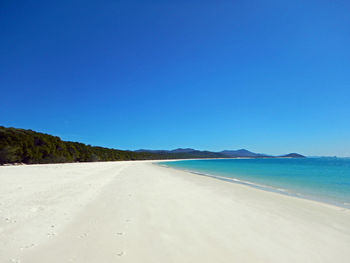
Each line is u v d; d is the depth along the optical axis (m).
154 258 3.92
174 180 17.33
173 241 4.71
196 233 5.22
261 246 4.54
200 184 14.92
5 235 4.68
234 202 8.87
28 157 36.59
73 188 10.89
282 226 5.86
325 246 4.60
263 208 7.91
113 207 7.48
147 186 13.06
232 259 3.94
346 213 7.37
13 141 34.00
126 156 109.62
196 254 4.11
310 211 7.59
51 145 44.19
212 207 7.89
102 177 17.48
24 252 3.97
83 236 4.84
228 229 5.54
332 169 36.22
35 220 5.73
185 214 6.86
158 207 7.68
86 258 3.84
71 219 5.99
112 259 3.83
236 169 37.53
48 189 10.19
